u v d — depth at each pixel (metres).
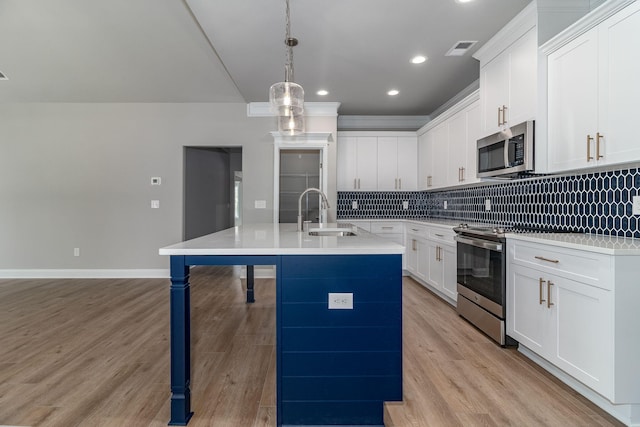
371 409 1.78
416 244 4.79
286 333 1.78
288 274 1.78
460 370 2.31
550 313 2.15
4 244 5.23
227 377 2.26
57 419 1.81
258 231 2.90
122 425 1.76
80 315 3.48
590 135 2.14
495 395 2.00
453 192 4.93
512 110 2.87
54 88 4.71
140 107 5.22
